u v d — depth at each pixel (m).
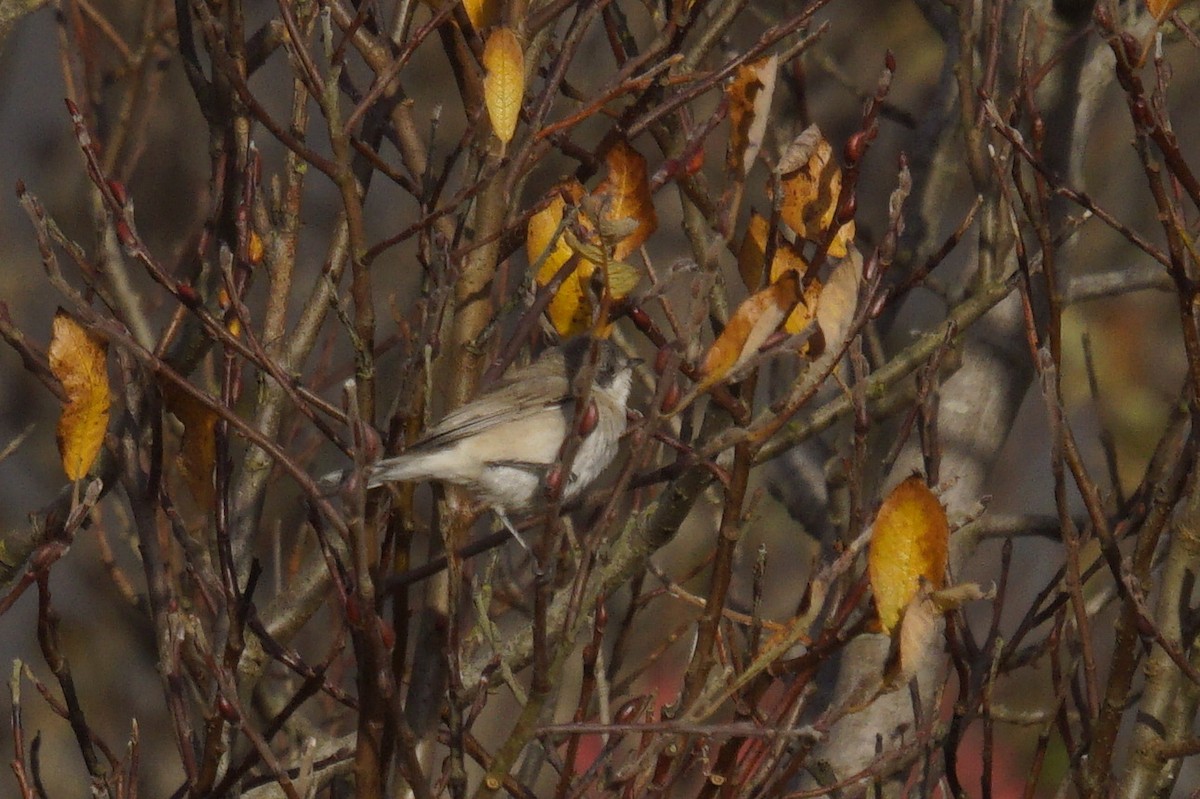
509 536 8.08
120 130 11.58
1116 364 16.88
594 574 7.23
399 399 7.21
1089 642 6.96
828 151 6.75
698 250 8.23
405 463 6.81
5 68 15.97
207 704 7.40
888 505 5.86
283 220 8.79
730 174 6.53
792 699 6.61
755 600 7.19
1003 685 13.82
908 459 10.18
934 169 11.64
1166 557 8.12
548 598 5.99
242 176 8.16
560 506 5.80
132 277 14.00
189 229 13.71
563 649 5.98
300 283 16.88
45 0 10.51
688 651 12.78
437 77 18.97
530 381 9.26
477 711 7.20
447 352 7.98
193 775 6.88
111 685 16.11
